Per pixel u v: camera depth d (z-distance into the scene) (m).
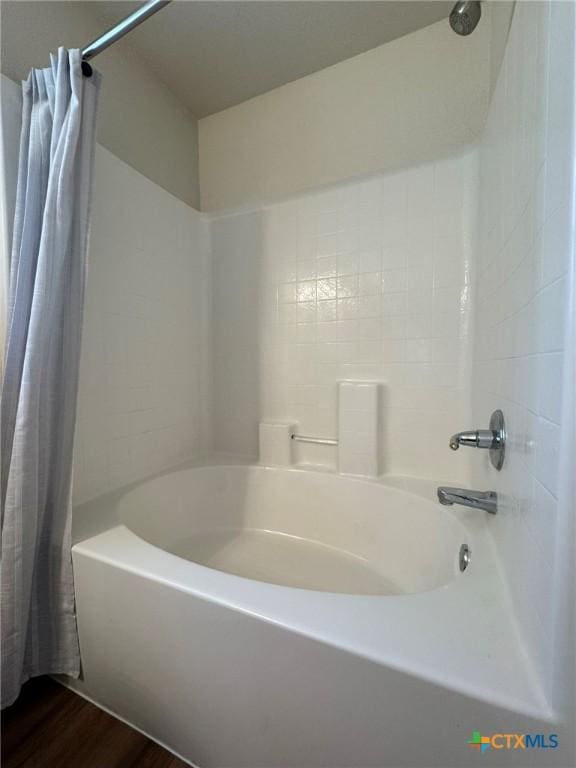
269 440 1.63
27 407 0.82
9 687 0.81
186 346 1.68
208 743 0.67
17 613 0.82
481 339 1.11
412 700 0.48
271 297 1.65
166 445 1.56
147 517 1.32
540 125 0.52
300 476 1.51
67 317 0.92
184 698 0.69
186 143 1.77
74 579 0.86
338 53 1.46
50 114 0.89
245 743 0.62
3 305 0.90
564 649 0.40
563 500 0.39
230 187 1.79
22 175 0.90
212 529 1.57
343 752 0.53
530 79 0.59
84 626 0.85
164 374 1.54
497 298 0.86
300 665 0.56
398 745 0.49
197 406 1.76
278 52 1.46
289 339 1.62
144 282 1.43
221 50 1.45
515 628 0.56
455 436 0.86
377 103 1.44
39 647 0.89
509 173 0.75
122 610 0.77
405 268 1.38
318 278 1.55
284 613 0.59
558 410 0.41
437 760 0.47
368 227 1.44
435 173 1.31
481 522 0.98
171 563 0.78
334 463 1.54
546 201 0.48
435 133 1.34
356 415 1.43
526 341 0.57
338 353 1.52
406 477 1.40
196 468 1.56
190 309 1.70
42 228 0.85
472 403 1.26
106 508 1.12
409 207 1.36
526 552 0.54
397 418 1.42
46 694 0.88
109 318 1.27
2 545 0.82
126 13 1.27
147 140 1.55
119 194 1.30
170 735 0.73
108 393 1.27
